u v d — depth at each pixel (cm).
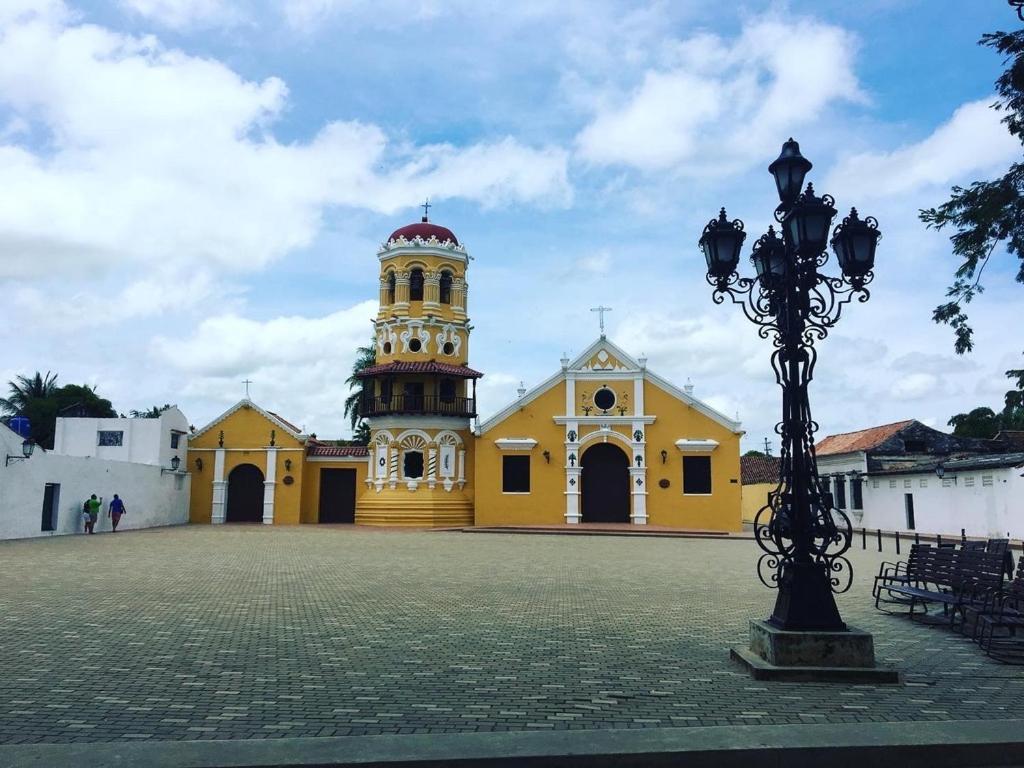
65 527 3019
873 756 557
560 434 3797
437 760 525
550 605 1259
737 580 1634
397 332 4069
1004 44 913
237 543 2584
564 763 536
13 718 632
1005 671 820
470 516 3906
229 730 607
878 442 4472
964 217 995
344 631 1014
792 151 869
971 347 1051
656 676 785
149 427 3847
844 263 830
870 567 1941
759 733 580
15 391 5828
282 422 4194
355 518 4041
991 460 3153
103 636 965
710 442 3703
